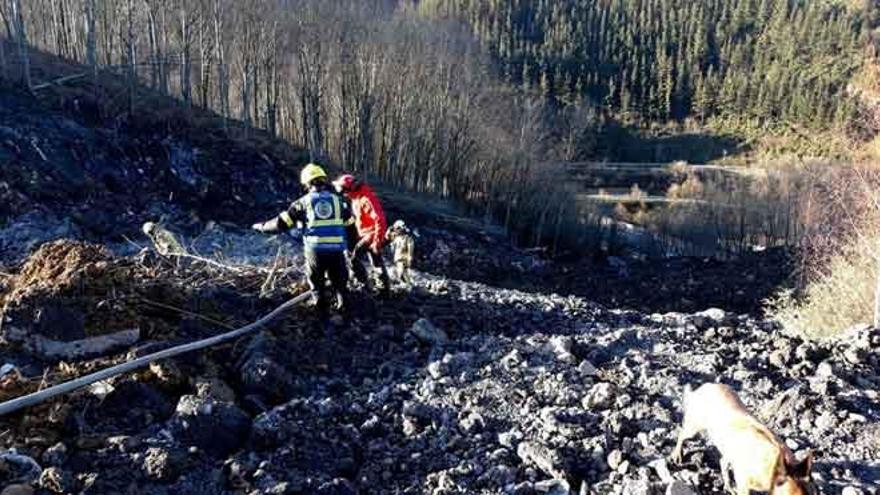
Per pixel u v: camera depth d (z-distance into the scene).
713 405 4.90
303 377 7.20
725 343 8.84
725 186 63.09
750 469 4.27
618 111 104.88
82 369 6.37
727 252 47.59
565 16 114.00
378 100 42.16
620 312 11.09
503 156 45.50
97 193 25.92
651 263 44.25
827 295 18.03
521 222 45.38
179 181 30.31
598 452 5.62
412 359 7.95
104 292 7.16
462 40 52.19
